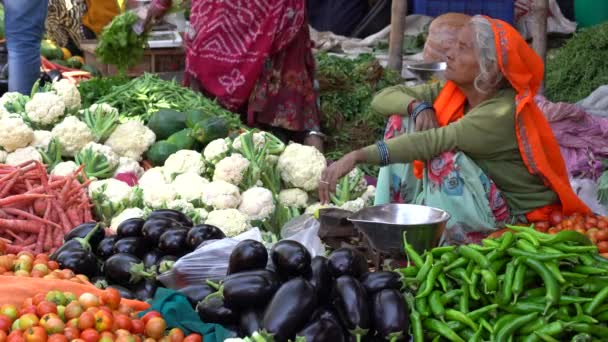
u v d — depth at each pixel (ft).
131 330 8.79
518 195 12.32
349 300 8.77
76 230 11.15
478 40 11.45
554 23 30.68
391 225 10.21
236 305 8.98
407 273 9.67
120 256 10.31
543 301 9.18
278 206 14.07
